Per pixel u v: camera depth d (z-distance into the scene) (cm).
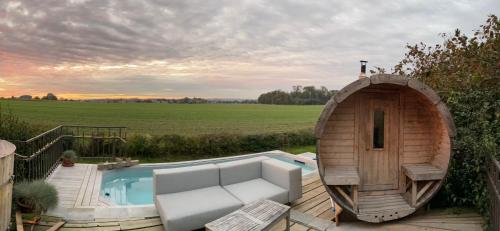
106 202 653
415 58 903
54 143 890
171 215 462
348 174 522
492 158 439
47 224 502
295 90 5109
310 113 3497
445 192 607
